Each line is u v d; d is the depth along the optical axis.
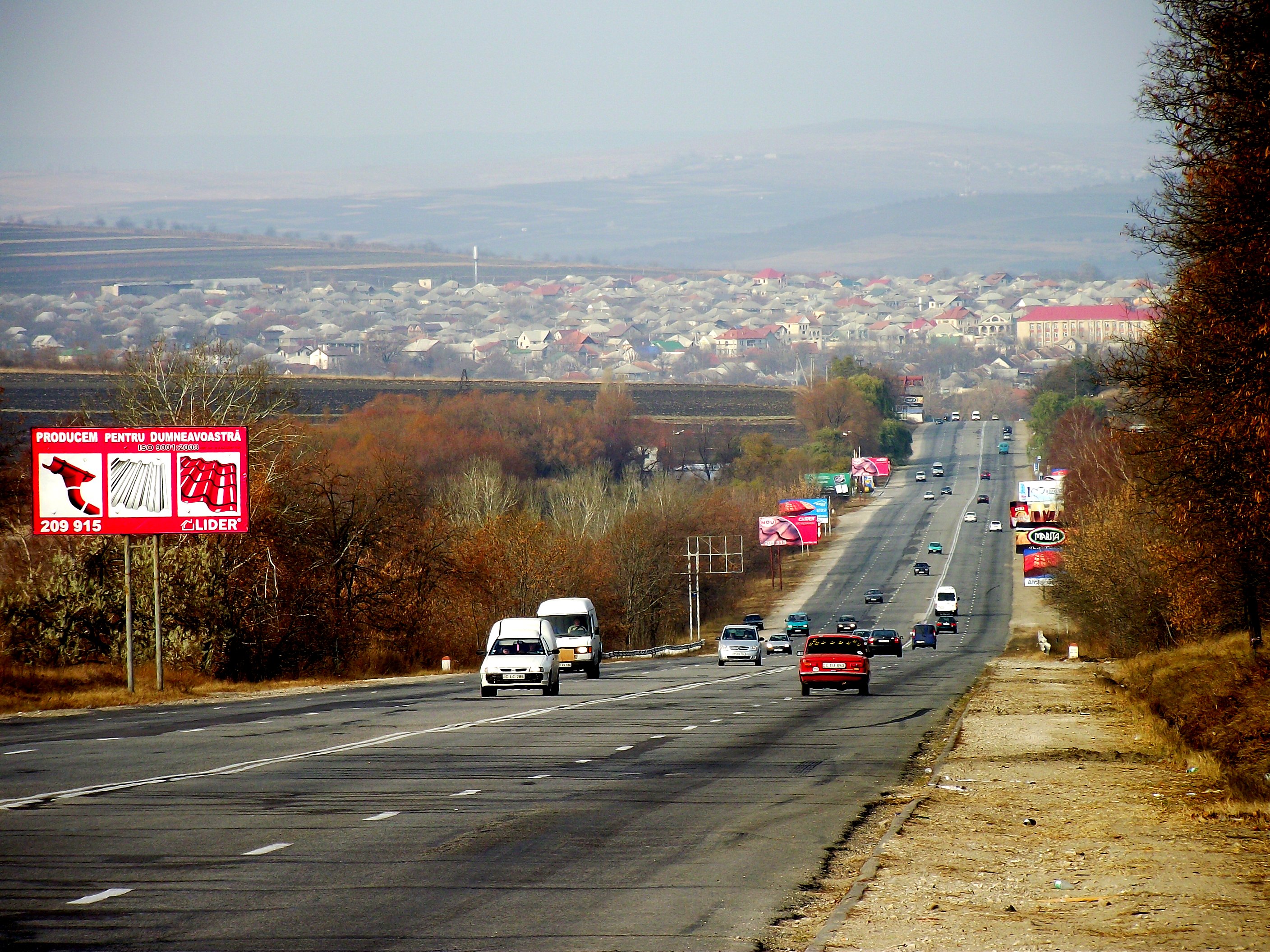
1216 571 159.88
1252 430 99.81
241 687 174.00
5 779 70.94
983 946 37.41
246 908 41.75
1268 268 95.69
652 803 63.88
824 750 88.44
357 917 40.78
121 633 185.88
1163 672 142.50
